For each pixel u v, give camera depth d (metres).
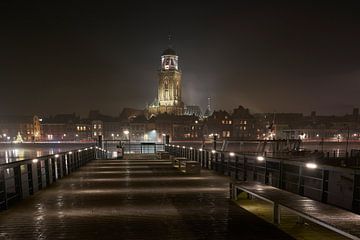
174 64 160.75
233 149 98.25
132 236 7.73
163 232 8.01
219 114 148.25
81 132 146.50
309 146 107.44
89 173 20.89
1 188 10.92
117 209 10.38
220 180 16.95
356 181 9.17
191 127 142.12
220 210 10.12
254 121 149.50
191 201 11.52
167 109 155.00
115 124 147.88
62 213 9.90
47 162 15.71
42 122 148.75
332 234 7.68
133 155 43.00
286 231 7.95
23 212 10.05
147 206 10.77
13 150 110.94
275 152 47.16
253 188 10.31
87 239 7.56
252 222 8.74
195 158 28.09
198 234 7.83
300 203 8.10
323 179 10.22
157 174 19.98
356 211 9.12
